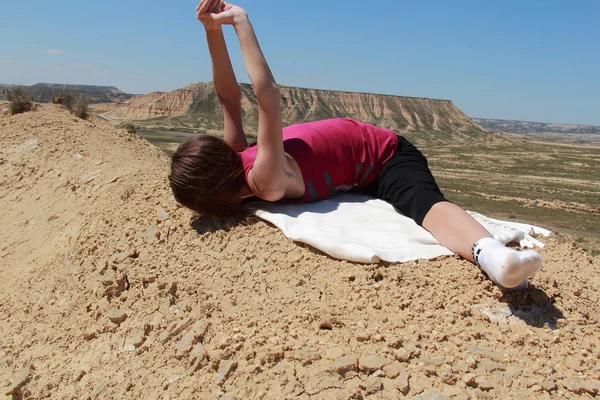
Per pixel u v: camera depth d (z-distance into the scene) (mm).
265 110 3217
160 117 126000
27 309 3883
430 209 3338
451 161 81562
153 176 5078
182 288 3135
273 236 3404
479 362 2303
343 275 2955
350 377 2254
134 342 2906
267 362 2398
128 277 3426
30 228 6082
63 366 3031
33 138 8734
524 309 2725
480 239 2941
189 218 3844
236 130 3969
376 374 2229
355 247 3070
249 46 3320
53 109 10555
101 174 6418
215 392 2334
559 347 2459
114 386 2662
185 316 2918
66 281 3879
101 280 3453
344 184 3809
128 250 3736
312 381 2248
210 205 3520
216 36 3699
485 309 2711
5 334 3686
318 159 3623
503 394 2127
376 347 2406
